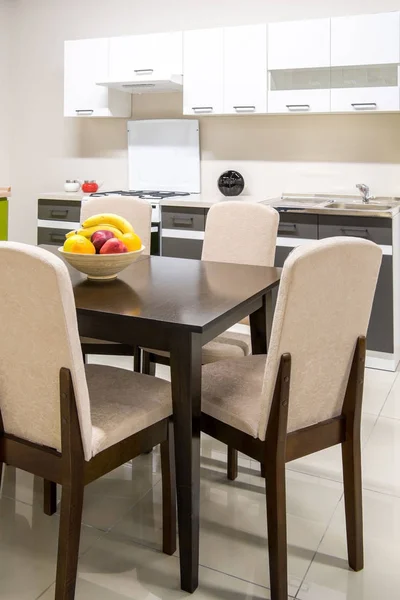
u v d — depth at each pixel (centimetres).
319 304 152
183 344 159
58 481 152
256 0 436
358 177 423
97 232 203
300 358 155
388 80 366
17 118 546
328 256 148
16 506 213
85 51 456
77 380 145
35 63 529
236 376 192
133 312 166
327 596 169
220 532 198
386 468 244
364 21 364
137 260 253
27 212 557
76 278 214
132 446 167
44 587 171
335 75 380
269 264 260
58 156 532
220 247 271
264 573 178
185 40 419
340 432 173
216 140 466
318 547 192
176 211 412
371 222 349
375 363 366
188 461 164
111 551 188
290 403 158
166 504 185
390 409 304
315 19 382
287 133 440
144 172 496
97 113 463
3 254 140
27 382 152
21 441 159
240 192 453
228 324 182
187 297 185
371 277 162
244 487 228
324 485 231
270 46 392
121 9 485
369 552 189
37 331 144
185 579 169
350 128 420
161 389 185
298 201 421
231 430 169
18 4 527
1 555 185
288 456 161
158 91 472
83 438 149
